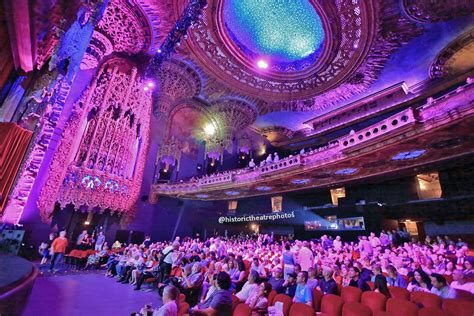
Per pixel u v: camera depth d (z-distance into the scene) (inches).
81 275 385.4
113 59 674.2
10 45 205.3
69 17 223.3
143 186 836.0
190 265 262.8
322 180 738.8
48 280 322.3
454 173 583.8
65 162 528.7
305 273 198.5
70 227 595.5
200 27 697.0
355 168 619.8
